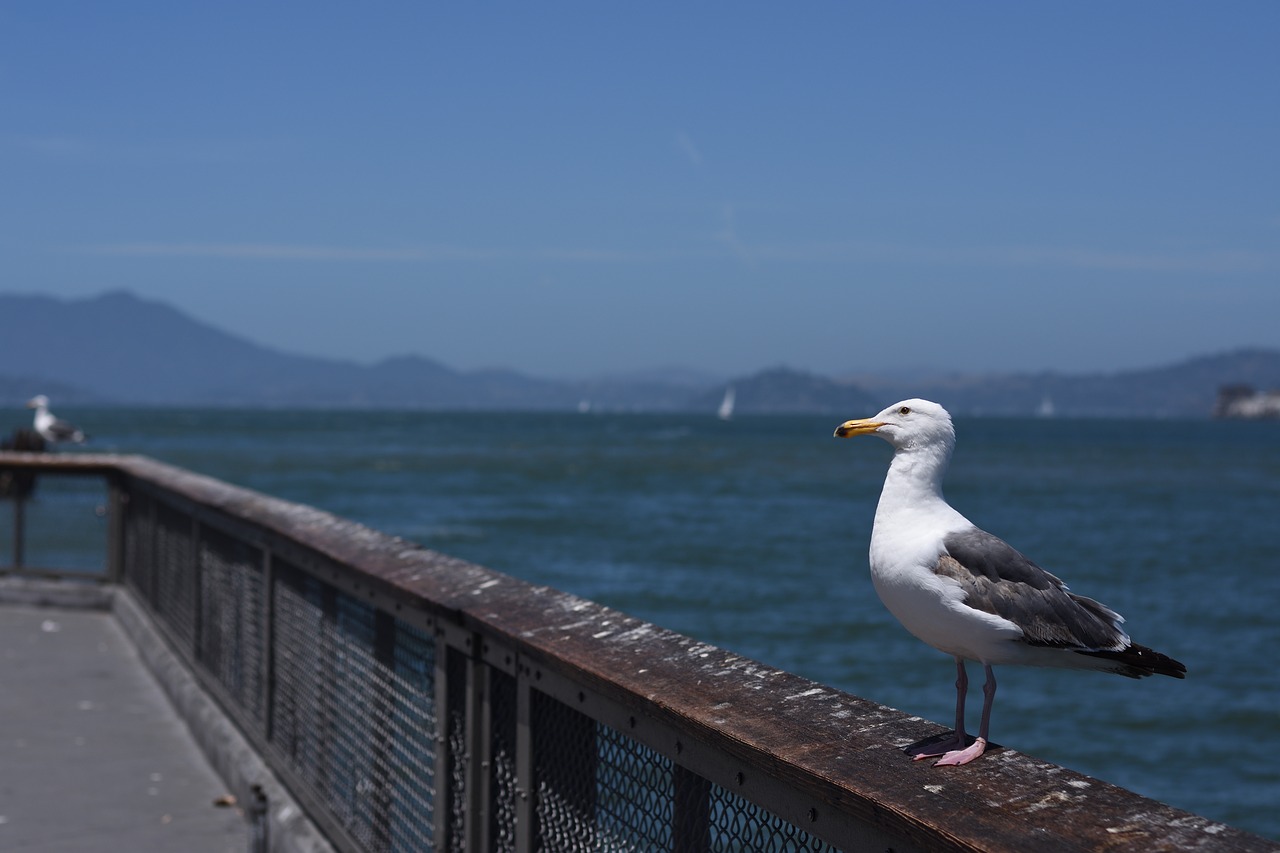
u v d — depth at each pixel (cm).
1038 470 8588
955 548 253
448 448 10462
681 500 5022
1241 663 1898
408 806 407
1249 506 5297
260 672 589
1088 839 171
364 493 5084
